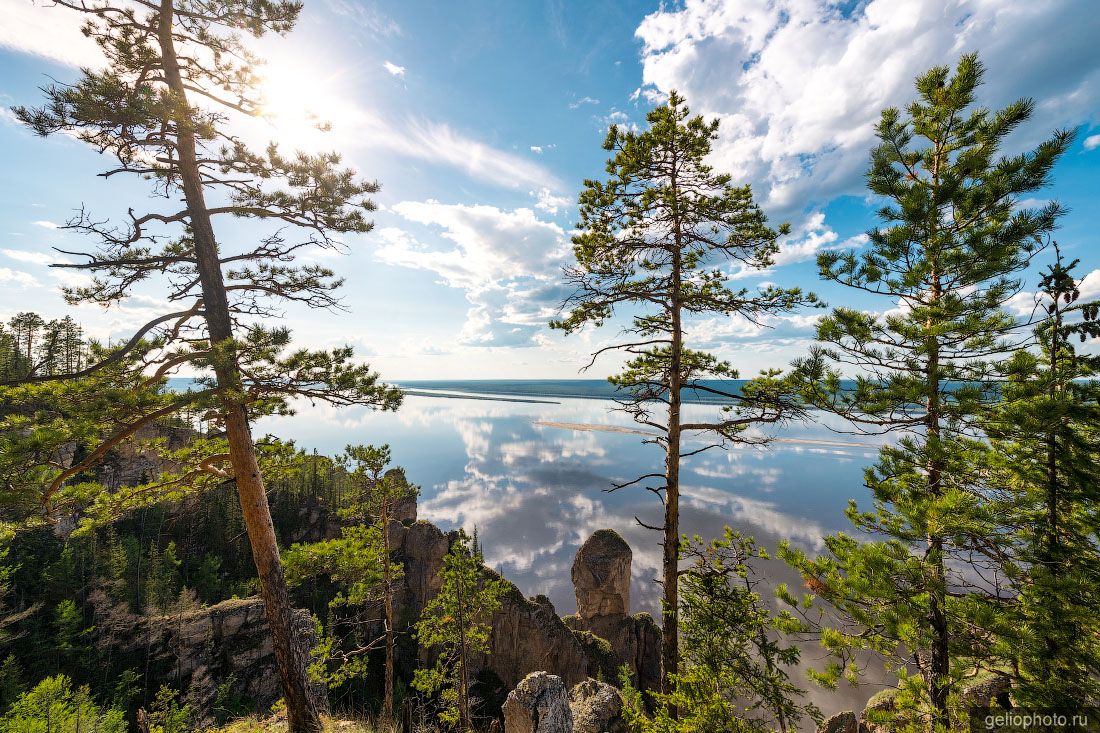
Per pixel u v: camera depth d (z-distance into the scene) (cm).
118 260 949
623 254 1309
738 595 1216
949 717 761
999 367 773
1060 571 713
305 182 1130
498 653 3894
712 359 1280
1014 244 763
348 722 1553
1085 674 656
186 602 4912
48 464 866
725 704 1065
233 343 909
